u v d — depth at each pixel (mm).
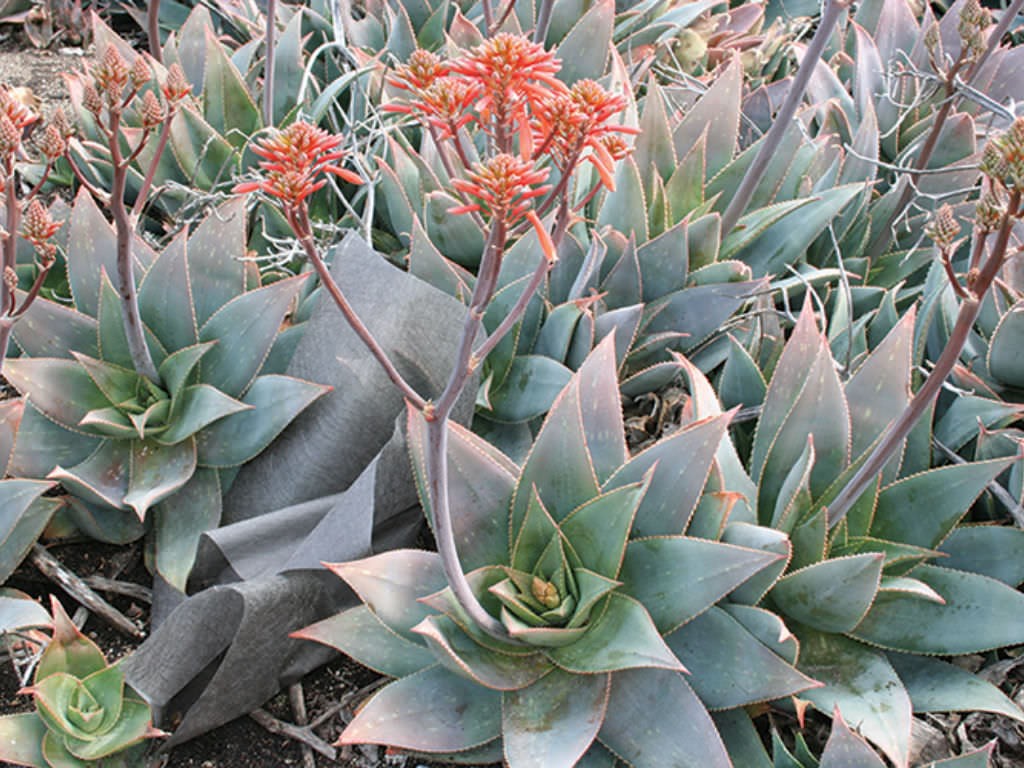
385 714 1091
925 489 1209
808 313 1264
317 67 2029
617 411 1181
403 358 1296
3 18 2186
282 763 1188
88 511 1294
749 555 1060
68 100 2023
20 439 1313
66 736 1118
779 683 1083
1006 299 1425
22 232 990
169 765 1174
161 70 1691
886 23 1956
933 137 1570
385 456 1219
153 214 1773
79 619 1285
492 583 1127
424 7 1985
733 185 1582
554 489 1150
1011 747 1200
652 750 1085
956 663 1257
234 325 1333
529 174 759
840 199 1526
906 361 1235
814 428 1225
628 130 791
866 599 1112
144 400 1327
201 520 1302
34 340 1340
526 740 1064
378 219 1726
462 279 1446
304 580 1183
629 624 1080
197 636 1152
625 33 1986
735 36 2176
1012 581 1234
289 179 783
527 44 772
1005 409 1322
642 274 1472
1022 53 1927
